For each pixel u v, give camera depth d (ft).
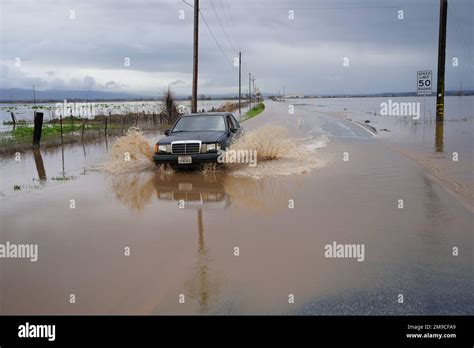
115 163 45.42
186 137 41.04
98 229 22.85
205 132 42.70
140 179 37.22
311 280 16.19
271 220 24.06
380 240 20.42
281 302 14.57
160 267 17.60
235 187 33.17
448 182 33.35
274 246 19.83
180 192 31.71
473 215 24.27
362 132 80.43
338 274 16.66
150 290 15.60
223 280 16.29
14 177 38.32
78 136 75.00
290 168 41.04
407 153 50.19
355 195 29.58
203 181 35.83
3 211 26.71
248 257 18.52
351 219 23.90
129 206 27.73
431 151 51.60
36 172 40.98
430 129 84.07
